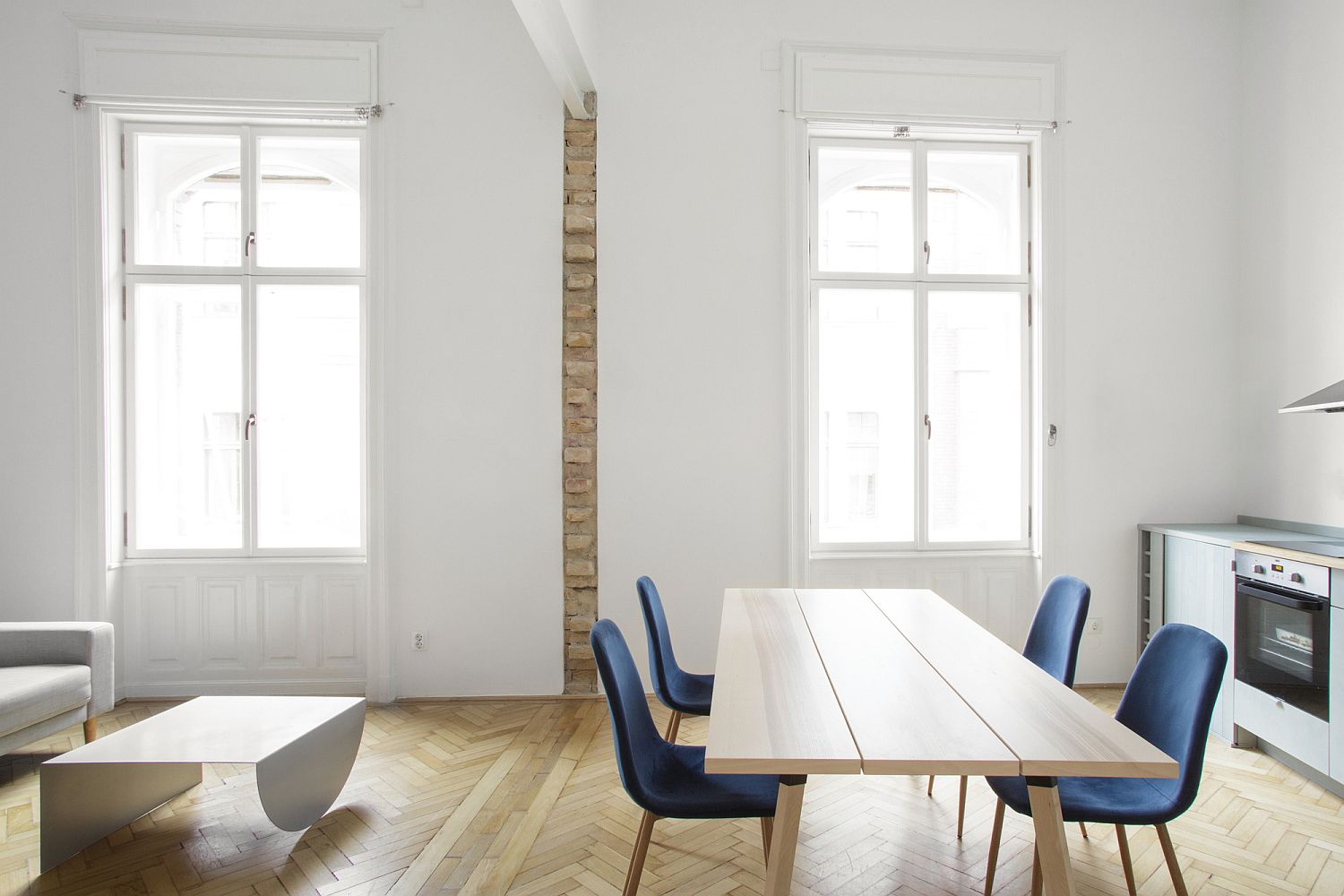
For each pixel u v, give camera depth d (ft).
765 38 13.17
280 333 13.41
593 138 13.08
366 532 13.17
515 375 13.01
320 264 13.46
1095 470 13.44
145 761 7.61
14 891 7.34
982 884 7.35
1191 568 11.97
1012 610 13.67
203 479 13.38
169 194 13.35
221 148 13.41
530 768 10.13
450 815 8.81
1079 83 13.42
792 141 13.14
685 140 13.14
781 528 13.20
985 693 6.04
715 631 13.16
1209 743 11.10
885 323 13.84
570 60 11.58
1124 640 13.47
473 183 12.98
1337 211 11.53
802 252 13.17
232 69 12.75
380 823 8.64
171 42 12.66
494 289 13.01
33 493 12.55
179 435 13.35
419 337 12.94
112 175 12.93
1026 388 13.74
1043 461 13.39
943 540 13.74
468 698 12.95
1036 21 13.39
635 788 5.86
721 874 7.55
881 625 8.16
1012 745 4.99
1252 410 13.21
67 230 12.57
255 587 13.00
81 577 12.55
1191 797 5.71
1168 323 13.51
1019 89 13.35
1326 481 11.65
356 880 7.48
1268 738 10.16
